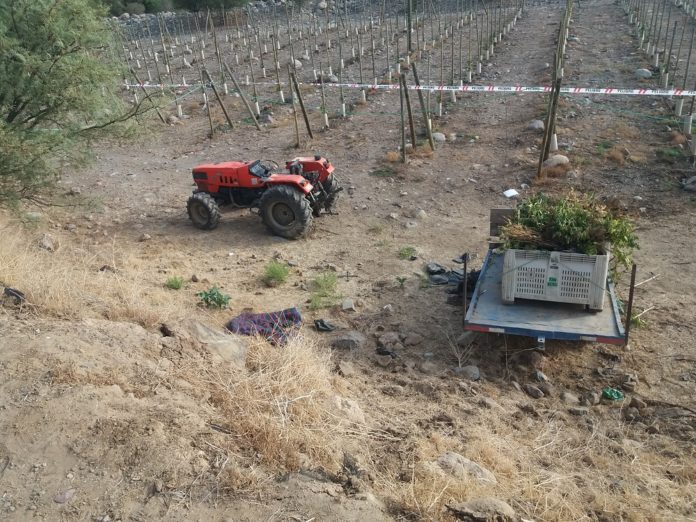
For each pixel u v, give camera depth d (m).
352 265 9.41
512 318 6.43
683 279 8.51
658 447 5.32
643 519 4.23
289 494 3.88
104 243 10.38
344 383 6.00
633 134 14.23
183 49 32.59
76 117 10.57
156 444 4.16
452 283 8.59
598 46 24.09
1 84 9.59
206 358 5.62
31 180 9.52
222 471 4.04
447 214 11.32
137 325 5.97
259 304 8.03
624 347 6.90
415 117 17.12
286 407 4.81
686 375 6.38
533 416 5.79
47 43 9.94
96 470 3.97
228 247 10.19
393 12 38.38
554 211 6.61
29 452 4.08
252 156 15.25
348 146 15.23
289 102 20.05
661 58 21.34
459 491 4.12
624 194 11.55
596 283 6.28
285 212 10.34
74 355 5.12
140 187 13.44
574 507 4.29
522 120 15.95
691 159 12.66
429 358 6.87
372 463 4.48
